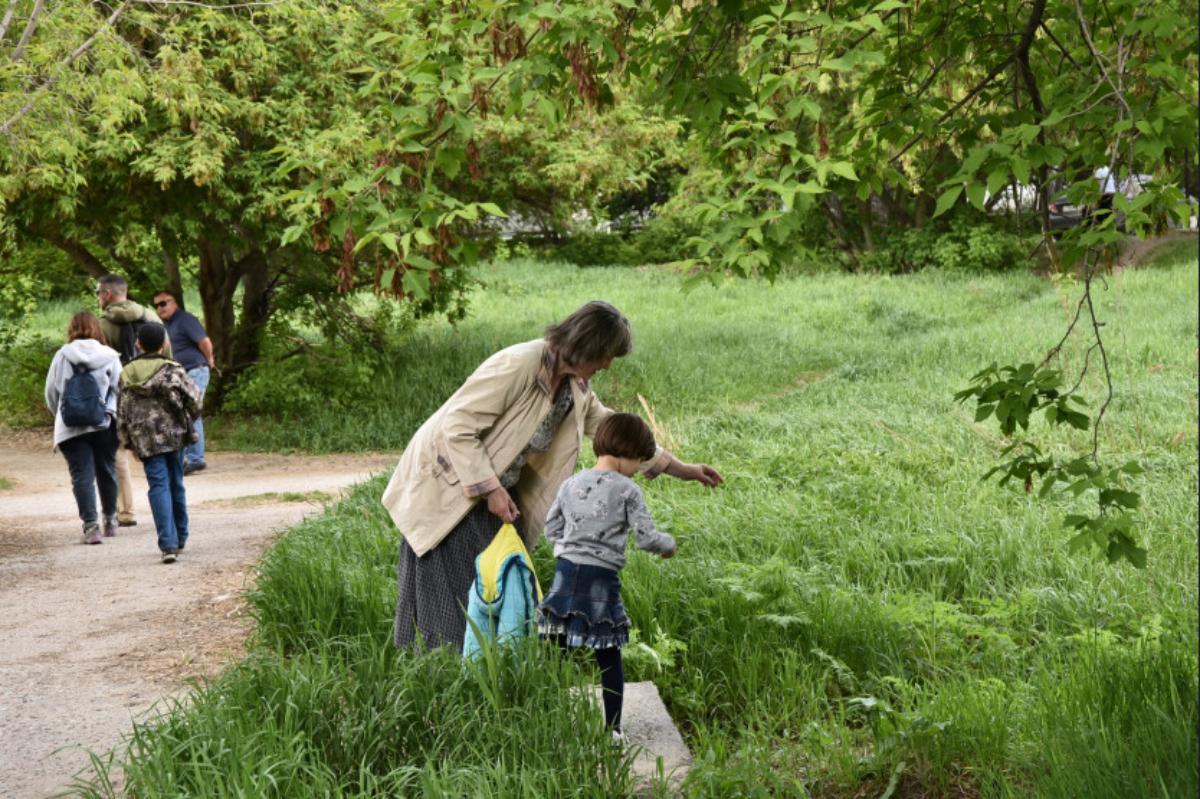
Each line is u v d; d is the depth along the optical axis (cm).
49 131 1039
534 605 455
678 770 421
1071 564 681
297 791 351
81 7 1027
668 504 851
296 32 1440
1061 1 499
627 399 1803
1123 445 1105
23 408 1881
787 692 495
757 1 437
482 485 450
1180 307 2255
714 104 431
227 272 1817
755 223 360
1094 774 358
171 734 388
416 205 409
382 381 1831
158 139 1401
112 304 1106
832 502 874
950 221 3522
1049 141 420
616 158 1692
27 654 607
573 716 394
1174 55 378
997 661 544
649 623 566
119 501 1027
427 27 458
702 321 2653
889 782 406
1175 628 548
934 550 721
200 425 1402
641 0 482
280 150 438
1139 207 365
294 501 1148
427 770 355
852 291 3045
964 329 2320
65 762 447
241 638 619
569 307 2970
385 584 607
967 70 533
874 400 1544
